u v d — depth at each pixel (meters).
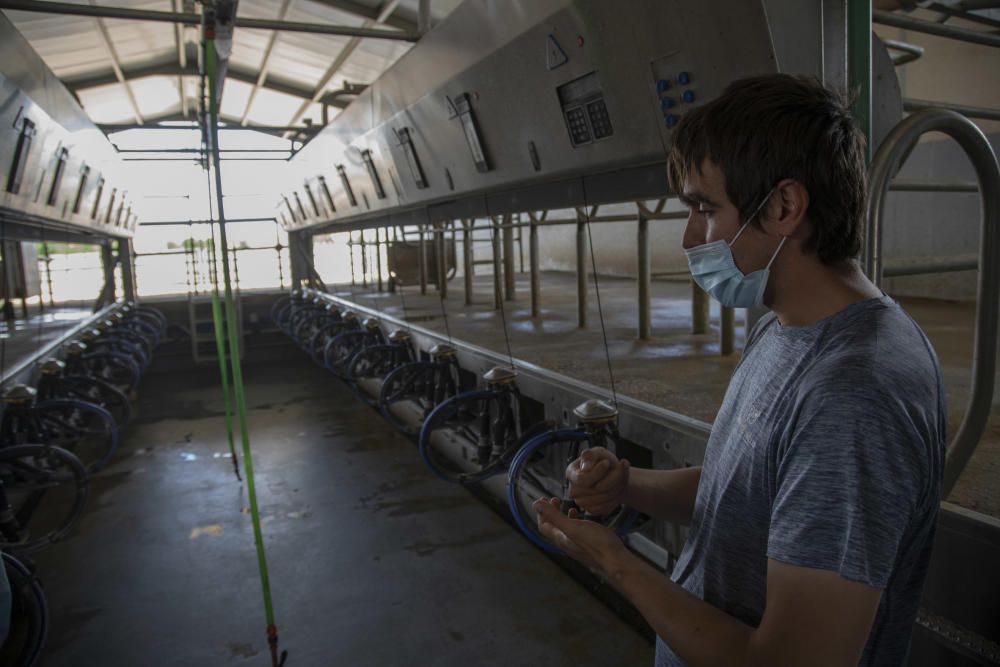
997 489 1.54
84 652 2.47
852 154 0.60
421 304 6.68
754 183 0.60
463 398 3.12
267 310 9.32
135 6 6.16
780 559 0.55
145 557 3.27
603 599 2.72
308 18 6.47
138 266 10.13
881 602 0.61
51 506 4.00
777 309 0.66
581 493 0.89
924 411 0.54
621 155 2.19
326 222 7.61
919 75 5.00
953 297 4.85
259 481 4.32
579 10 1.98
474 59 2.62
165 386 7.62
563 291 7.57
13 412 3.10
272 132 8.57
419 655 2.38
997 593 1.29
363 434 5.35
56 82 3.69
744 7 1.52
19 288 7.37
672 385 2.88
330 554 3.22
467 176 3.25
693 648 0.60
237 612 2.71
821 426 0.54
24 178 3.54
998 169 1.29
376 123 4.09
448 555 3.16
